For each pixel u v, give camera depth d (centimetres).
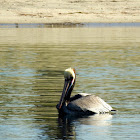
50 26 4603
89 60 1914
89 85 1306
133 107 1025
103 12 5644
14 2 5891
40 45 2612
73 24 4866
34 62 1848
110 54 2139
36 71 1593
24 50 2330
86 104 988
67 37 3225
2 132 827
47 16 5306
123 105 1046
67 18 5241
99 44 2670
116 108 1017
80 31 3916
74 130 842
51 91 1208
